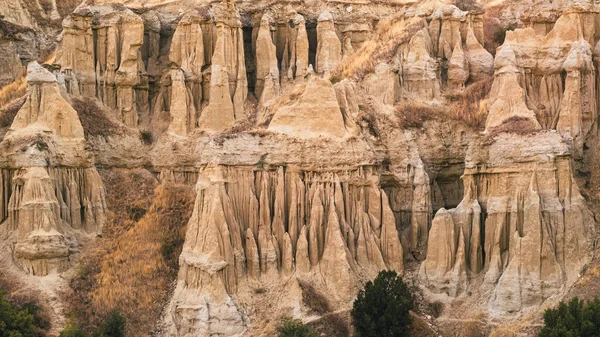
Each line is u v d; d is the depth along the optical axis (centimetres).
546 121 10156
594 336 8156
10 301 9638
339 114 10156
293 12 11988
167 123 11750
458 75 10806
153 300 9925
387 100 10500
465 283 9512
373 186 10019
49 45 13862
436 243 9675
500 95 9981
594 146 10050
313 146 10050
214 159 9912
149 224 10588
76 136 10794
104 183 11100
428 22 11219
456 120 10450
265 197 9962
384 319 9062
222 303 9512
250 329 9475
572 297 8894
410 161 10200
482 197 9694
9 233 10356
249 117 11438
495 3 12419
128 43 11725
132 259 10238
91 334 9569
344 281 9575
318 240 9862
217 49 11494
